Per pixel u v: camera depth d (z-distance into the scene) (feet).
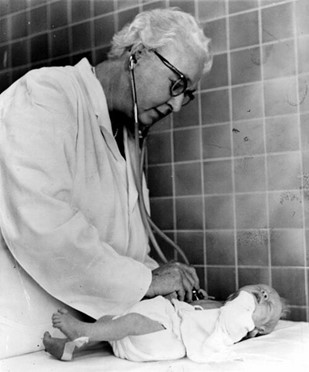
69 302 4.16
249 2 6.13
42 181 3.99
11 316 4.11
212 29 6.37
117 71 4.90
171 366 3.90
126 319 4.09
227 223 6.25
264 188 6.01
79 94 4.57
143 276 4.28
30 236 3.92
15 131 4.07
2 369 3.76
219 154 6.32
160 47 4.73
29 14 8.16
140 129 5.16
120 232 4.66
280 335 4.79
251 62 6.11
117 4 7.24
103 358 4.15
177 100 4.94
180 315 4.36
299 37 5.82
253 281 6.04
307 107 5.75
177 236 6.61
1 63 8.45
